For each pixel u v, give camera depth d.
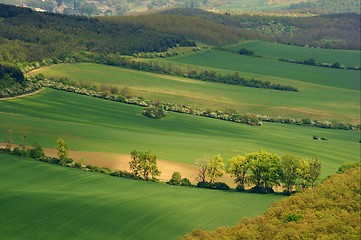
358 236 137.62
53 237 161.50
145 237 162.12
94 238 161.50
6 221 169.00
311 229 143.62
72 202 181.75
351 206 159.62
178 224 169.50
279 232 143.62
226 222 171.12
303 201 166.00
